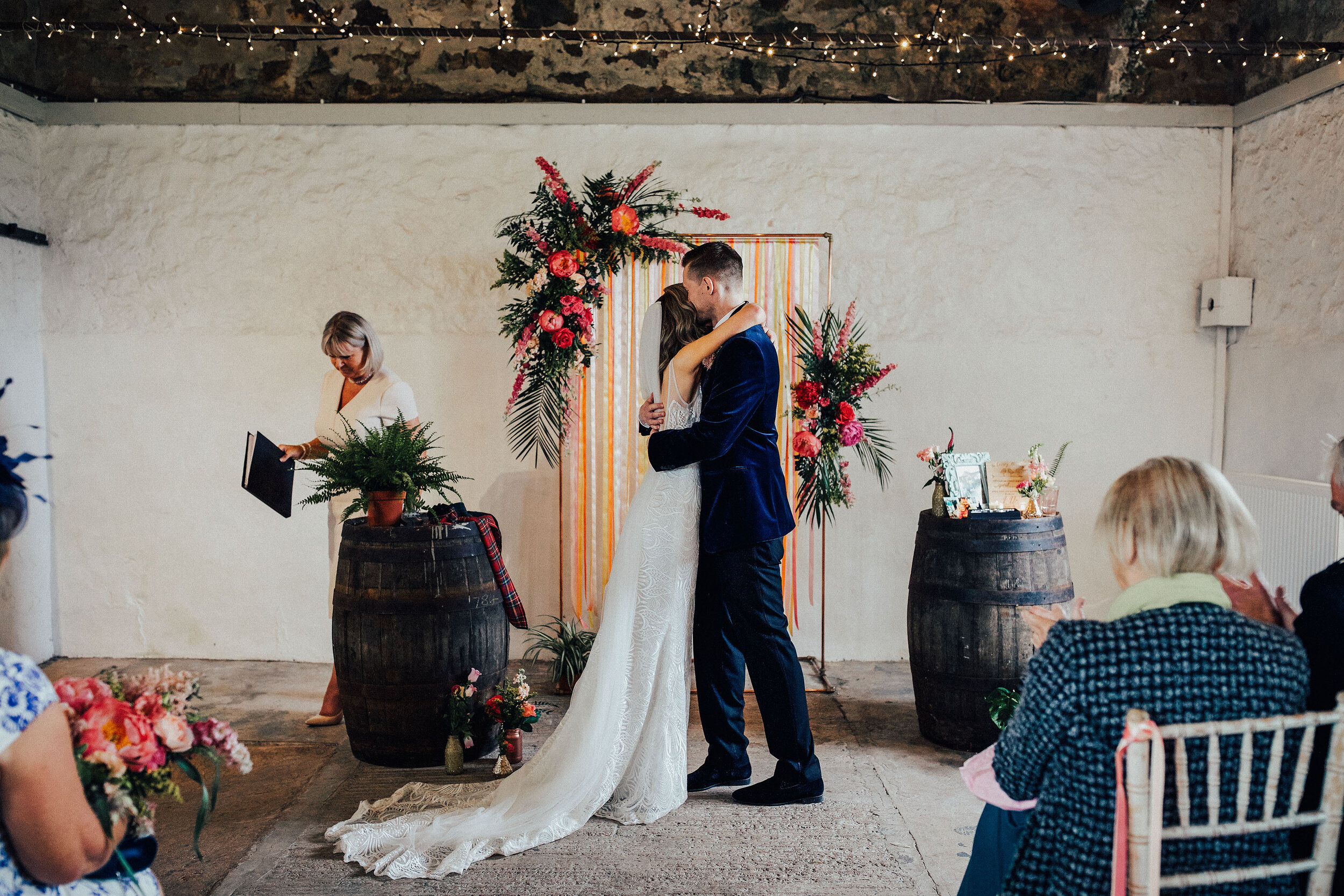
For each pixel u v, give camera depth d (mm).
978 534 3217
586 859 2564
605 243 3650
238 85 4371
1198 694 1253
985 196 4316
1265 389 4109
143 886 1371
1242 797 1257
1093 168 4312
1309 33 3832
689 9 4355
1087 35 4332
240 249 4340
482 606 3166
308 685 4098
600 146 4316
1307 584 1620
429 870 2498
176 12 4328
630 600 2842
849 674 4254
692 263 2844
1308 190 3818
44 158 4336
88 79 4355
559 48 4359
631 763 2861
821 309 4352
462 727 3107
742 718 3051
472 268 4332
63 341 4379
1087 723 1258
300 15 4340
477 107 4297
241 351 4359
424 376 4363
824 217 4332
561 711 3768
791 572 4398
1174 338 4367
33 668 1154
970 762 1770
